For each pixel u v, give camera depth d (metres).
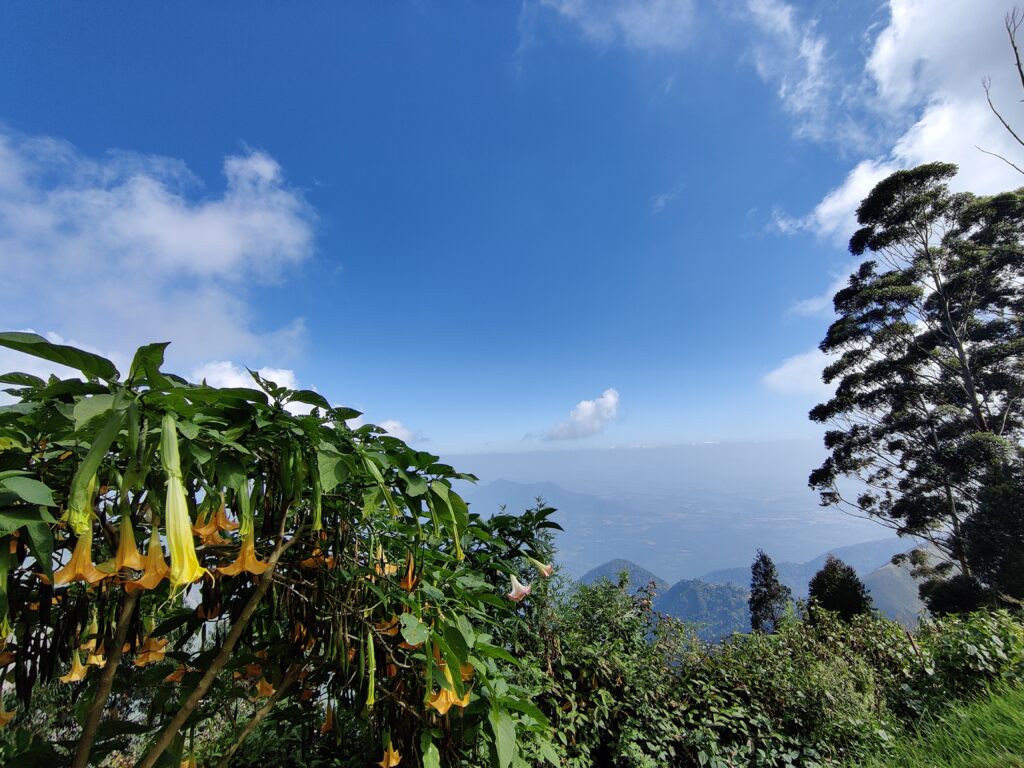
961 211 16.97
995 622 4.53
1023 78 2.40
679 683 3.75
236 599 1.64
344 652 1.43
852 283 19.69
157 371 0.90
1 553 0.83
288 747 2.36
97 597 1.32
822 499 19.61
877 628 5.63
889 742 3.32
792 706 3.73
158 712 1.56
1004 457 13.70
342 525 1.59
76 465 1.05
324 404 1.25
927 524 16.22
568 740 2.85
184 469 1.04
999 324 16.72
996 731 2.90
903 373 17.48
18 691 1.08
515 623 2.65
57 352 0.85
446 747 1.63
